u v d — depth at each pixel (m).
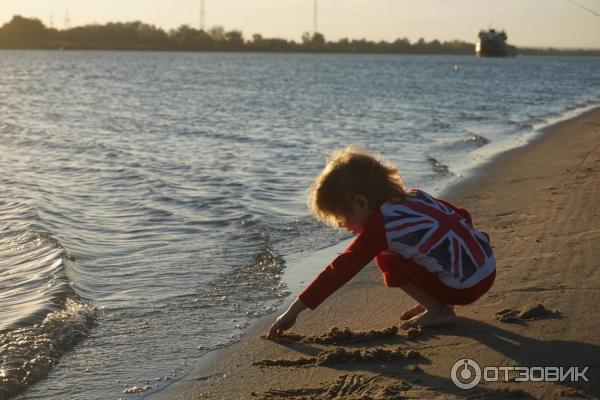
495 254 5.21
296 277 5.11
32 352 3.72
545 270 4.70
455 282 3.64
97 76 50.50
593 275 4.55
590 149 11.82
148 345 3.88
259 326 4.16
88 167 10.33
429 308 3.86
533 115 20.88
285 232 6.45
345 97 29.00
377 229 3.55
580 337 3.56
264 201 7.86
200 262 5.45
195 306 4.50
